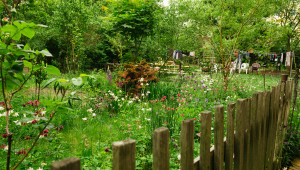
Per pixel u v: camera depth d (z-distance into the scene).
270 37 7.67
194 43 10.41
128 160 0.71
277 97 2.24
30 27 1.17
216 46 8.11
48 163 2.28
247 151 1.54
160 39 10.70
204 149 1.11
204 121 1.10
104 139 3.18
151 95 5.69
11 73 1.20
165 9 10.27
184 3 7.93
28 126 3.06
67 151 2.62
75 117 3.98
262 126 1.84
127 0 8.25
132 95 5.96
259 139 1.76
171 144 2.79
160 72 11.06
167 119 3.26
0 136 2.70
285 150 2.84
